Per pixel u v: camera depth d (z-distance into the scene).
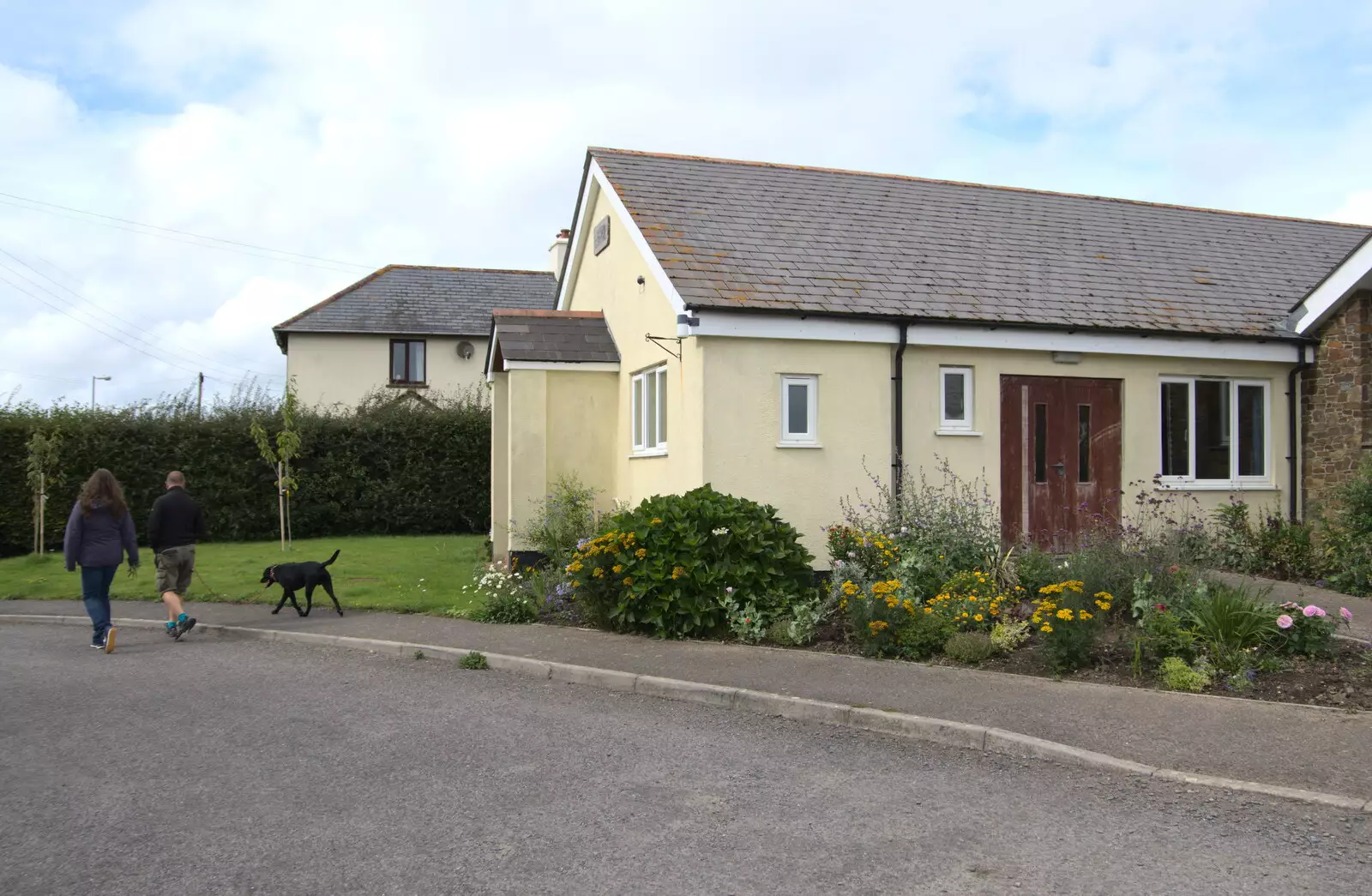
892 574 9.91
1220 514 12.93
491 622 10.65
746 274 11.89
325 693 7.95
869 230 14.01
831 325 11.45
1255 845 4.70
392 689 8.09
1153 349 12.78
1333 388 13.34
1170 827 4.92
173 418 19.42
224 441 19.44
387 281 31.69
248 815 5.17
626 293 14.00
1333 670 7.66
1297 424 13.74
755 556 9.88
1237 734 6.29
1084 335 12.45
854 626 9.01
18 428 18.17
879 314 11.53
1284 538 12.43
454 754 6.24
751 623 9.44
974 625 8.89
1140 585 8.93
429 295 31.33
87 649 9.96
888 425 11.84
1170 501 12.99
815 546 11.51
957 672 7.98
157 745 6.47
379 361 29.41
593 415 14.37
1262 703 6.94
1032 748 6.16
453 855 4.63
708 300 11.00
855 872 4.43
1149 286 13.95
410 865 4.52
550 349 14.15
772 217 13.84
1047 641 8.04
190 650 9.86
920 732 6.62
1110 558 9.62
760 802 5.34
